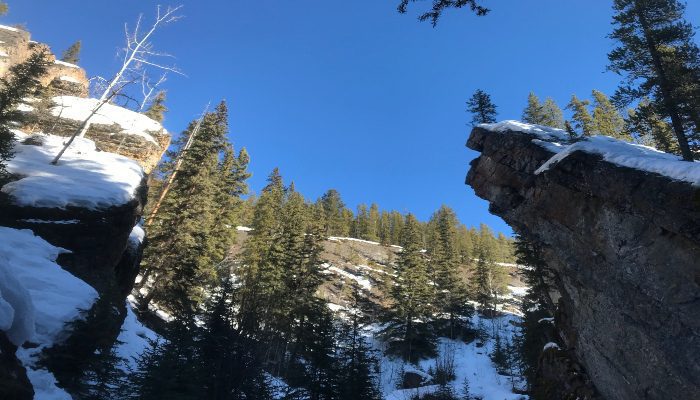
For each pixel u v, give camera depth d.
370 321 49.47
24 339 6.91
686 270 11.03
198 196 33.06
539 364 19.69
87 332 11.30
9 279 6.73
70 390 10.47
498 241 111.38
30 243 15.56
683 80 20.72
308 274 41.25
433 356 47.16
